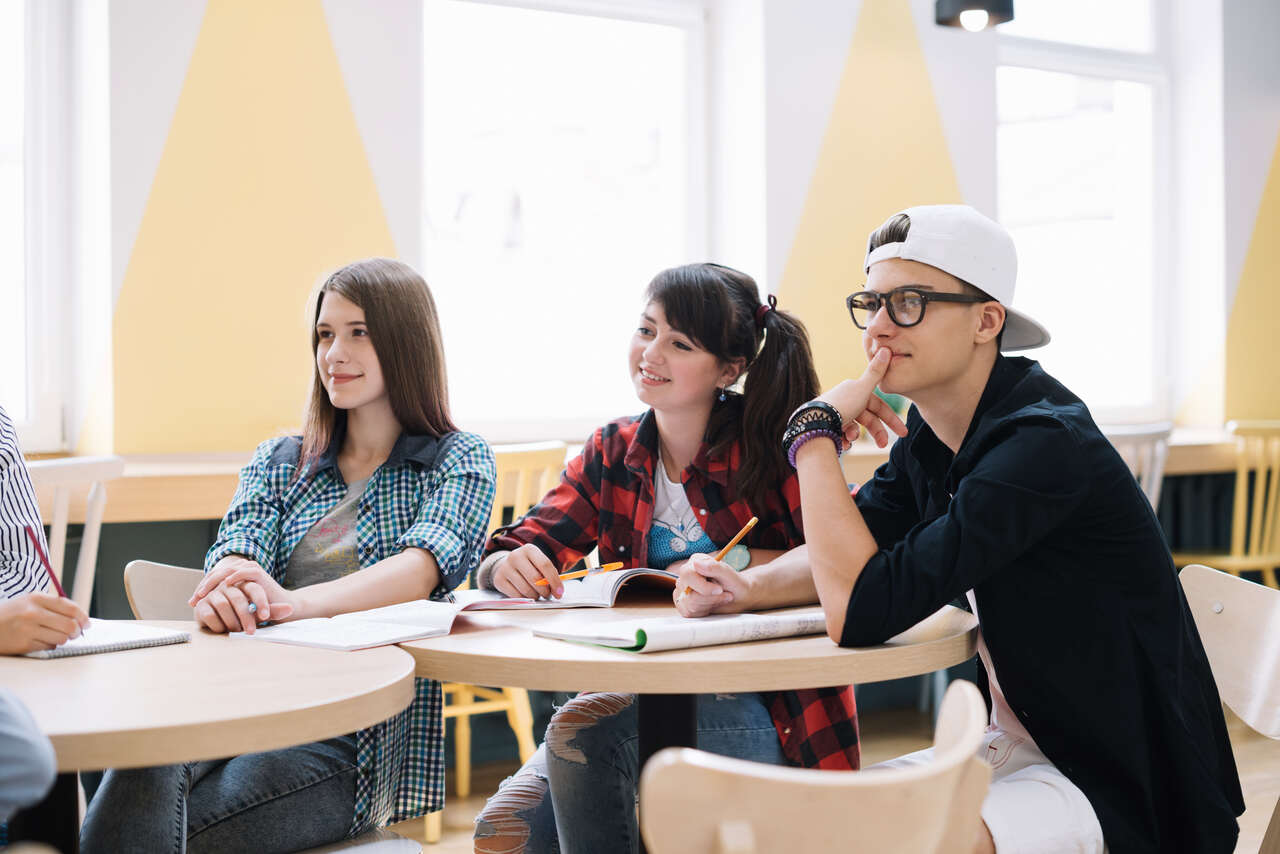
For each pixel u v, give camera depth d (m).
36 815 1.16
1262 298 4.54
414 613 1.37
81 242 3.00
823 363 3.64
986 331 1.43
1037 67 4.30
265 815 1.38
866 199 3.70
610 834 1.51
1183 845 1.35
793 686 1.18
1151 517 1.40
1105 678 1.36
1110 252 4.52
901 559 1.29
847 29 3.66
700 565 1.40
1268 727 1.44
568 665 1.15
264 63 2.98
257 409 2.99
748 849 0.75
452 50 3.41
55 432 3.05
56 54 3.01
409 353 1.72
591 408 3.65
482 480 1.71
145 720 0.93
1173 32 4.59
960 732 0.91
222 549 1.63
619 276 3.69
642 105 3.71
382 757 1.48
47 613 1.20
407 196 3.16
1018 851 1.23
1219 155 4.46
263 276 2.99
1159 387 4.61
